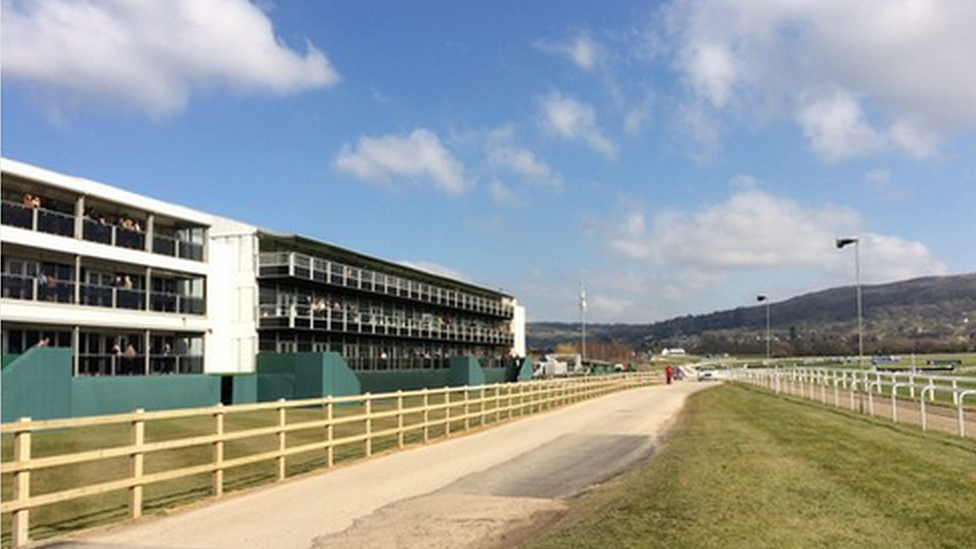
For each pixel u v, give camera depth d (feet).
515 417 104.88
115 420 37.81
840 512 33.63
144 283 138.82
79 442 72.64
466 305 255.09
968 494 36.94
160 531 35.60
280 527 36.42
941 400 105.60
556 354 436.35
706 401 132.05
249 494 45.73
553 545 29.81
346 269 184.96
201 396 122.31
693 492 38.99
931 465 45.68
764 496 37.45
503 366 277.64
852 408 96.53
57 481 51.65
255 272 160.56
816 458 50.39
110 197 125.29
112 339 131.64
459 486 48.57
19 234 109.70
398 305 219.00
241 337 158.81
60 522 39.27
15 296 110.42
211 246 151.74
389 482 50.21
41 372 86.58
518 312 313.12
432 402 148.66
